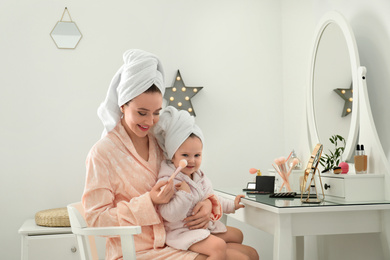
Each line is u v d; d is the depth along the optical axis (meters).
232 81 3.38
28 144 3.09
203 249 1.65
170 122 1.78
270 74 3.42
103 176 1.69
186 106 3.25
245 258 1.73
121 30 3.25
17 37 3.11
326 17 2.52
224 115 3.35
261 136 3.39
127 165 1.73
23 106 3.09
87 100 3.18
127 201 1.73
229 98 3.36
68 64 3.16
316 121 2.60
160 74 1.78
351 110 2.25
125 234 1.55
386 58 2.13
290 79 3.30
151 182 1.75
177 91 3.25
